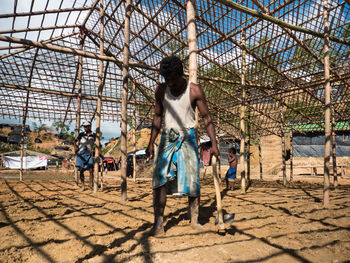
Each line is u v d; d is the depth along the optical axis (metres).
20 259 1.75
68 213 3.33
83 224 2.72
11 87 7.16
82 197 4.70
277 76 7.01
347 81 6.97
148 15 5.38
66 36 6.80
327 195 3.52
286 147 16.56
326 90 3.70
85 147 6.02
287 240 2.02
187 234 2.30
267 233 2.25
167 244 2.02
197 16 5.02
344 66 6.01
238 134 11.17
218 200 2.34
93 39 7.14
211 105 9.55
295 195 4.95
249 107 8.30
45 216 3.12
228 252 1.79
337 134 14.45
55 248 1.97
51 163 26.27
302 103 8.45
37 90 7.49
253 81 7.18
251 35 5.55
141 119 9.34
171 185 2.55
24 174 15.89
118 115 9.30
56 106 8.54
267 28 5.27
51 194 5.13
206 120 2.49
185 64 6.64
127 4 4.61
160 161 2.40
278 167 15.04
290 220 2.73
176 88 2.45
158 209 2.34
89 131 6.17
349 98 7.77
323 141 15.51
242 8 4.11
